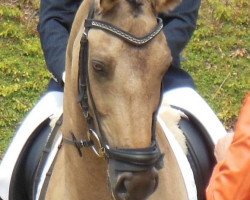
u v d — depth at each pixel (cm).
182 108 507
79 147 383
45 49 477
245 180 304
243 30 978
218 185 315
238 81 877
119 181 350
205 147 501
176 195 421
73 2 489
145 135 343
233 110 822
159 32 348
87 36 353
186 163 446
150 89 344
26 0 995
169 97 513
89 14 360
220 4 1012
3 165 496
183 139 471
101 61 342
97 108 354
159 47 346
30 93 841
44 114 502
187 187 438
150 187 352
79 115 376
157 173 356
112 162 353
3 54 907
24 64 890
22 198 518
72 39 385
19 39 932
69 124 390
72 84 376
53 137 464
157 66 345
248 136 304
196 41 939
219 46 937
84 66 358
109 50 342
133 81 341
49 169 446
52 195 430
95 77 348
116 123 346
